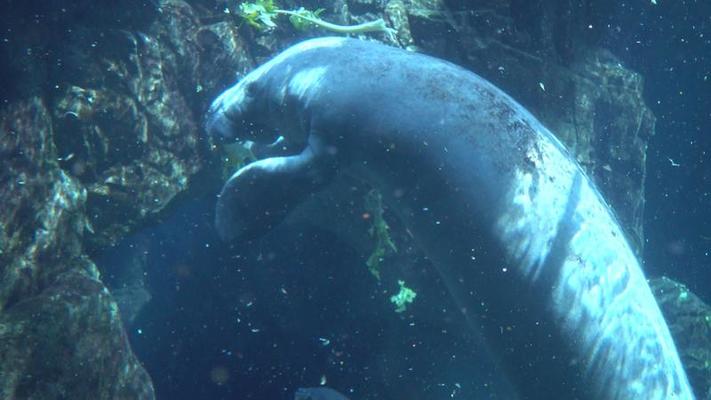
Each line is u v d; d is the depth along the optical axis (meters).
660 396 4.88
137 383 5.11
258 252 8.12
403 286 6.75
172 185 6.08
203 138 6.30
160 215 6.13
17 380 4.22
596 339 4.90
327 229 7.42
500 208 4.95
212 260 8.51
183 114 6.12
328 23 6.63
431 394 8.01
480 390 7.80
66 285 4.84
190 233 8.38
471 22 7.52
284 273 8.20
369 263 6.55
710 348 8.33
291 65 5.60
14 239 4.81
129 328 8.59
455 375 7.84
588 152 8.12
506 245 4.98
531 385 5.27
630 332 4.89
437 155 5.02
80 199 5.38
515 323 5.10
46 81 5.40
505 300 5.08
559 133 7.84
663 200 12.84
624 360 4.88
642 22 11.46
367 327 8.12
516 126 5.13
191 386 8.92
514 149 5.03
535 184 4.99
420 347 7.87
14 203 4.88
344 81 5.25
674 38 11.69
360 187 6.62
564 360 5.00
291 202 5.40
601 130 8.66
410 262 7.07
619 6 10.84
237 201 5.41
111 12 5.72
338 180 6.64
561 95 7.93
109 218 5.80
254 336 8.79
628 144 8.80
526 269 4.96
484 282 5.13
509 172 4.98
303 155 5.29
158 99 5.92
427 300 7.32
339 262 7.86
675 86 12.19
